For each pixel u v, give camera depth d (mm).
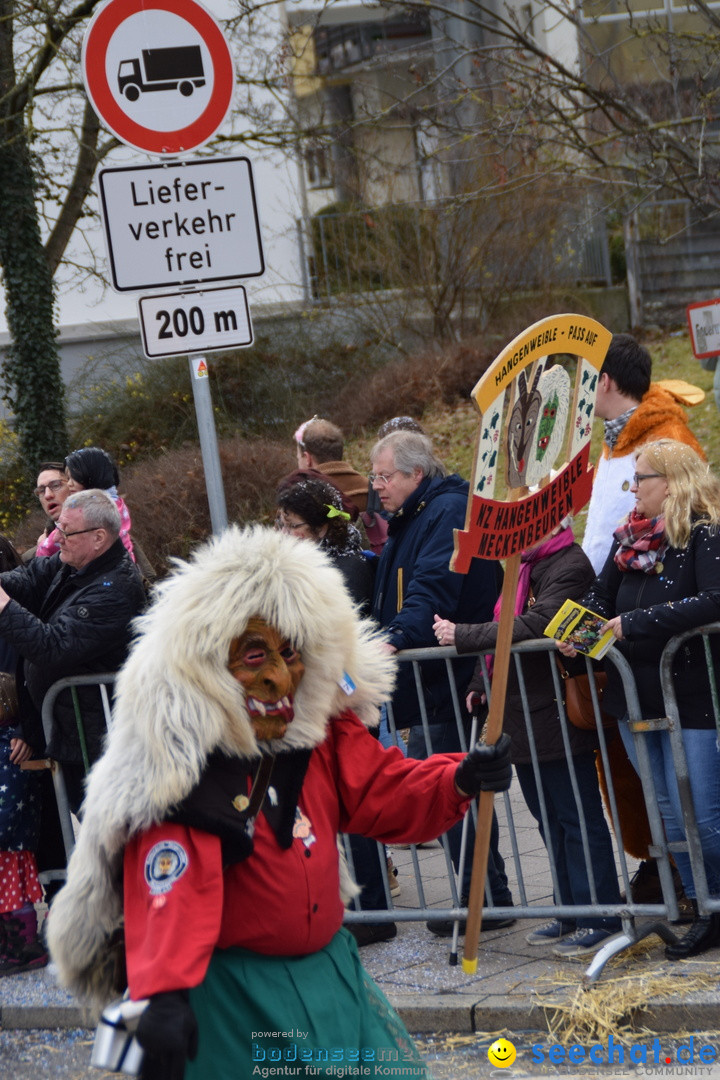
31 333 21062
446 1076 5473
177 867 3240
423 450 7066
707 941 6238
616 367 7289
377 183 22109
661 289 23672
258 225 6676
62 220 21734
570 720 6465
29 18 18500
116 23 6441
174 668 3332
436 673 6895
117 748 3398
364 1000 3643
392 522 7121
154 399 20578
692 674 6152
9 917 7094
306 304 22516
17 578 7422
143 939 3197
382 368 21531
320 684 3559
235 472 15773
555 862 6680
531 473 3988
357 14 25141
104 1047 3082
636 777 6887
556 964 6355
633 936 6199
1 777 7094
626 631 6043
